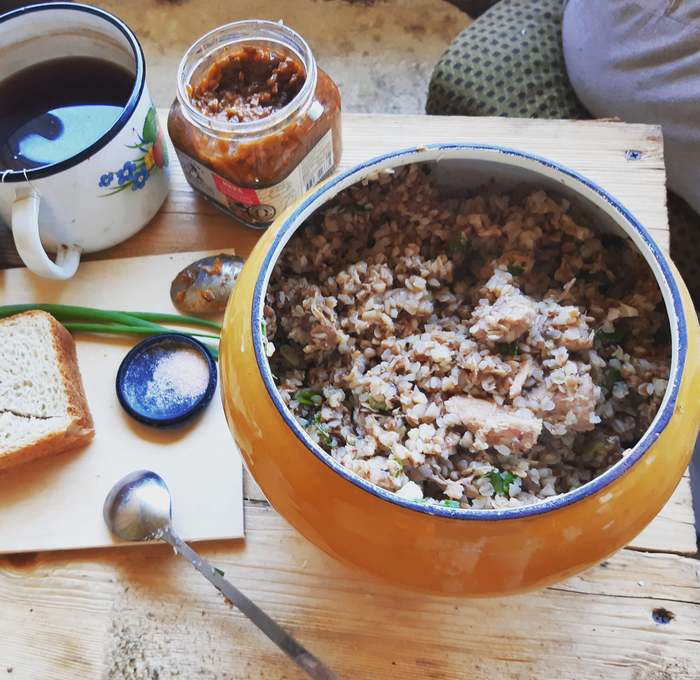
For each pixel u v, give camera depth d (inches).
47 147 16.5
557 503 10.6
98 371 16.4
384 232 14.2
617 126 17.9
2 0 24.3
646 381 12.9
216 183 16.2
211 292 16.5
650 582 14.6
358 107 26.7
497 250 14.0
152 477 15.2
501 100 20.6
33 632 14.5
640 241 12.0
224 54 16.2
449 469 12.4
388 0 27.5
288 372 13.6
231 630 14.5
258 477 12.1
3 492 15.4
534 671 14.1
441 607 14.4
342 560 12.0
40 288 17.1
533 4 21.8
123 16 27.2
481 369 12.6
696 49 18.0
